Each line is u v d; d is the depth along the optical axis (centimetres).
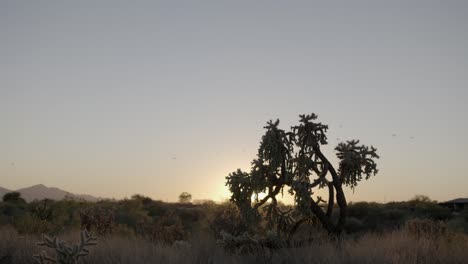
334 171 1414
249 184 1429
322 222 1405
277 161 1394
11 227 1947
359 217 3198
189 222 2608
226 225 1692
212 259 1169
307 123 1413
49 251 1273
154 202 4825
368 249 1172
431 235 1416
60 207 2861
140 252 1214
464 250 1200
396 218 3091
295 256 1156
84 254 922
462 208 4147
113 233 2067
